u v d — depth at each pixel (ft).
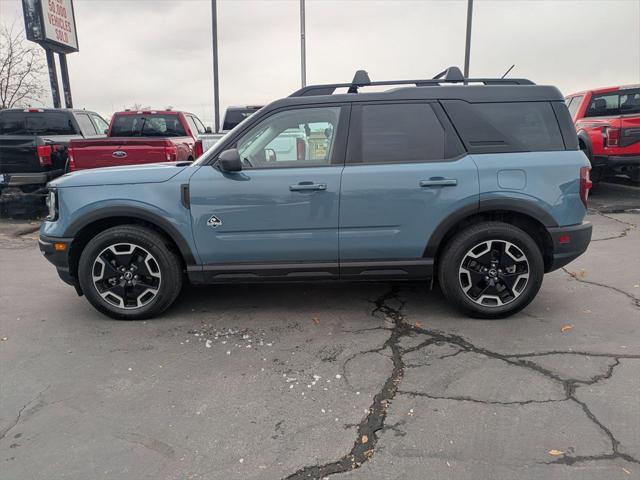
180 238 13.65
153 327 13.97
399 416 9.53
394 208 13.34
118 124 36.78
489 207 13.25
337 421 9.45
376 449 8.61
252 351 12.42
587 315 14.20
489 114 13.57
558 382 10.58
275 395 10.40
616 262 19.42
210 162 13.71
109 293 14.23
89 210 13.65
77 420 9.65
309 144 13.67
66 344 12.98
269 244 13.64
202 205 13.47
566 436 8.79
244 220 13.50
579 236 13.56
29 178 30.30
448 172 13.21
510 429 9.04
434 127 13.55
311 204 13.35
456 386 10.53
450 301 13.96
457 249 13.48
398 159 13.48
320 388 10.62
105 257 14.06
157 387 10.80
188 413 9.81
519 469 8.02
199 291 16.79
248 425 9.39
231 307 15.35
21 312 15.30
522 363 11.46
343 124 13.60
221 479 8.00
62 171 32.83
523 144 13.48
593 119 32.53
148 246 13.82
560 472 7.92
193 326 13.99
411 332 13.32
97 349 12.67
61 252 13.94
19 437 9.16
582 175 13.35
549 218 13.35
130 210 13.53
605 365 11.26
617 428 8.98
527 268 13.57
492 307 13.80
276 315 14.67
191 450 8.71
